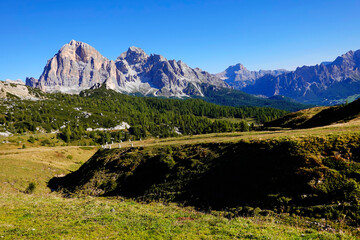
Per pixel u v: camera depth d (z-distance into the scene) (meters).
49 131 172.25
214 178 33.88
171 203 32.47
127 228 19.05
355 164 24.80
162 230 18.44
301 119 84.12
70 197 46.06
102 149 70.94
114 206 28.00
